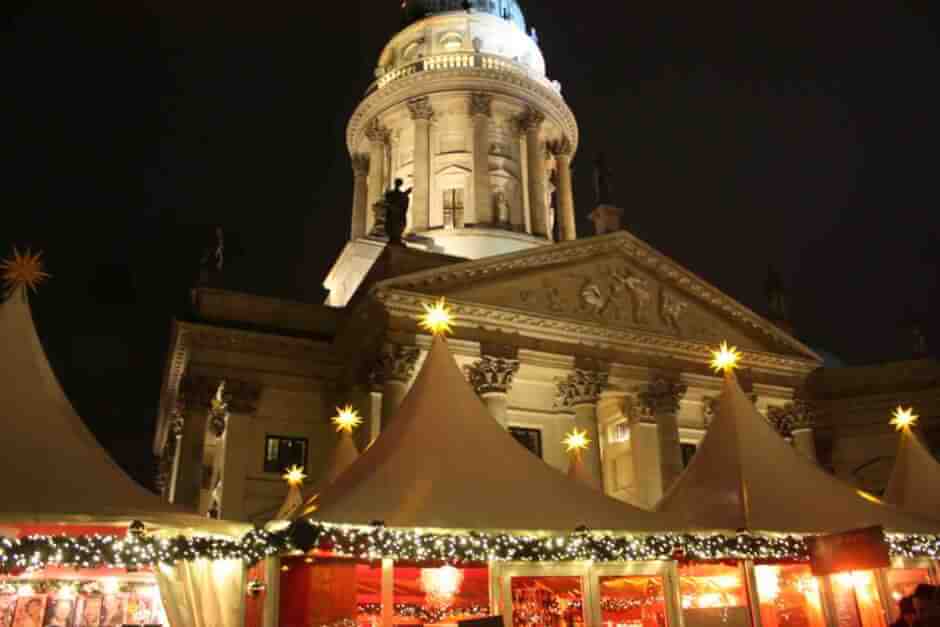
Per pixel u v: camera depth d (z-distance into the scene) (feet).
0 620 57.16
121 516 50.08
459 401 59.62
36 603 58.29
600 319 140.67
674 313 148.05
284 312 147.13
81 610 59.47
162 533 52.44
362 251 180.34
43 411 55.52
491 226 188.03
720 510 60.95
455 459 54.65
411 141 205.57
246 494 130.62
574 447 98.02
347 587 55.36
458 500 51.26
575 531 52.06
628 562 56.49
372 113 210.38
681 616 56.13
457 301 128.36
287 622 53.47
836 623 61.31
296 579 54.60
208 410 134.21
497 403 126.82
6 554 44.52
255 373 138.72
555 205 215.31
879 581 63.21
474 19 219.00
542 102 208.85
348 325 137.90
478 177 192.65
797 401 157.69
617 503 57.41
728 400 70.28
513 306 134.41
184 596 53.47
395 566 58.03
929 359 177.37
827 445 177.06
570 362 136.87
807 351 159.53
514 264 136.98
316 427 139.85
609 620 59.72
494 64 209.36
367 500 50.37
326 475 85.61
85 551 46.34
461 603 64.69
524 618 55.83
